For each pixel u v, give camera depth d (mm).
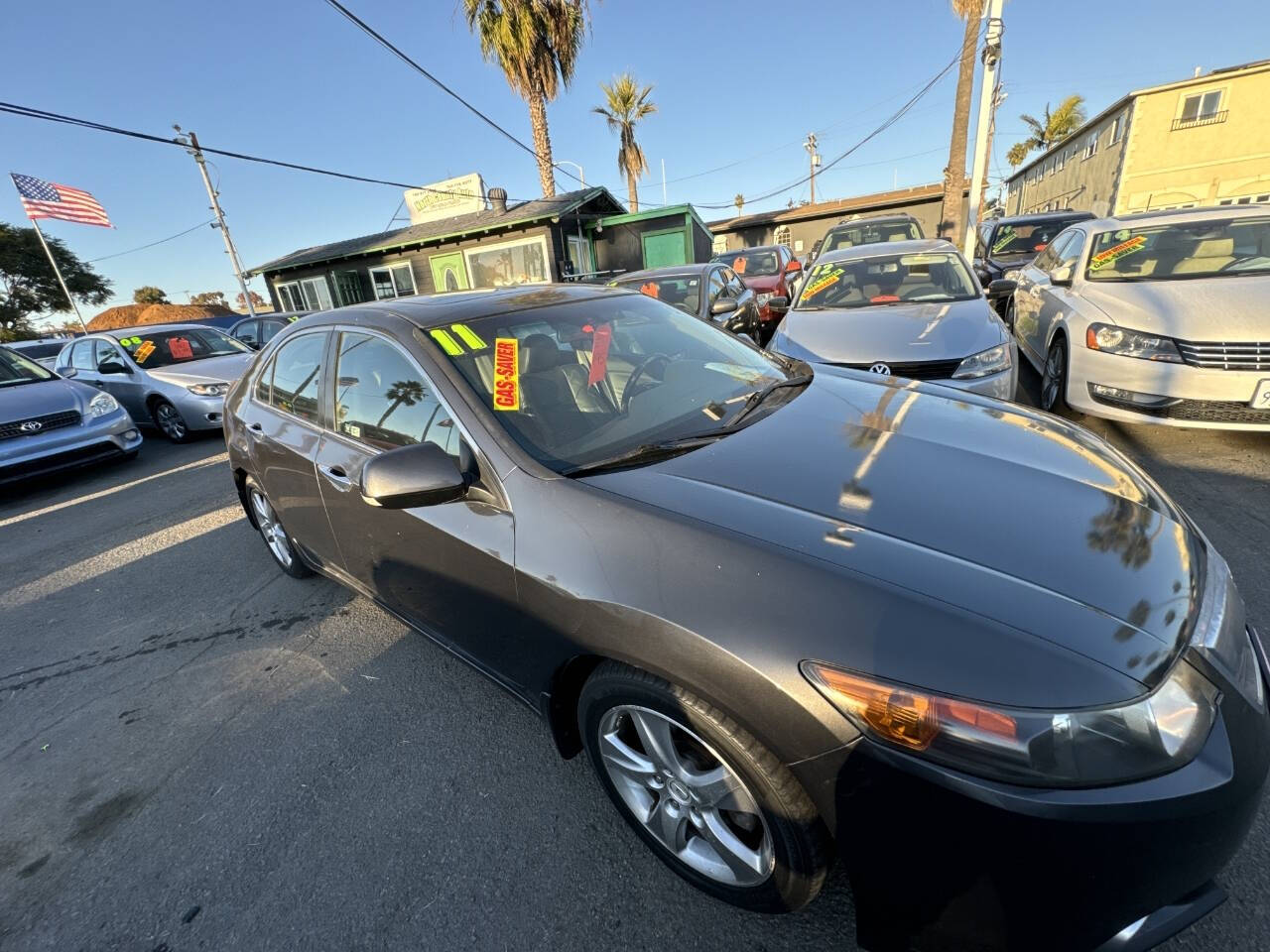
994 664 1166
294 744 2369
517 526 1737
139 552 4336
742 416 2156
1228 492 3414
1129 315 4023
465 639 2092
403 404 2191
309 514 2756
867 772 1208
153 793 2217
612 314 2676
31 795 2277
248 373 3373
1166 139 22406
